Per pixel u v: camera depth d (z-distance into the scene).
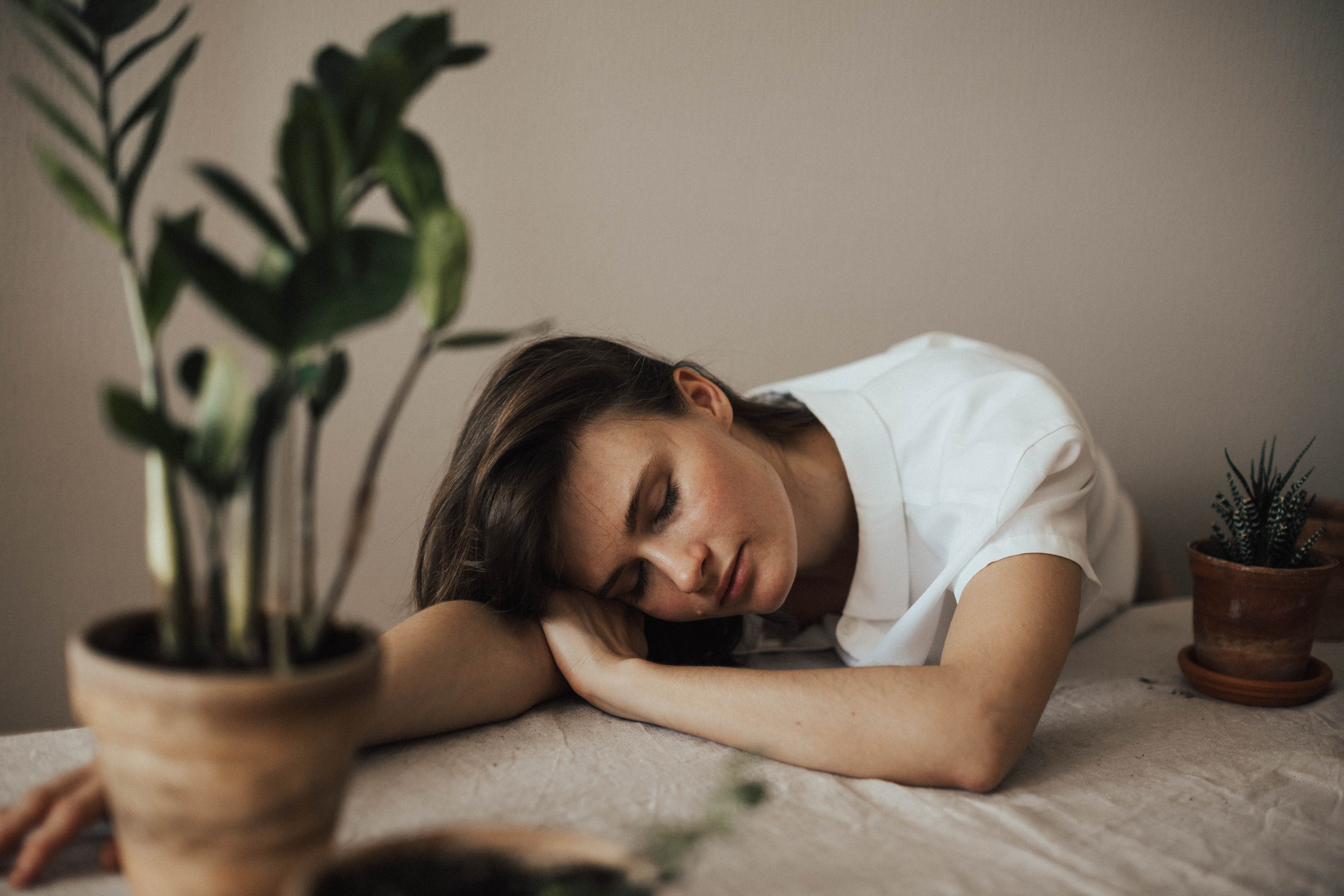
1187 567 1.75
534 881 0.33
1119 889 0.49
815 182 1.55
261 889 0.36
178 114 1.30
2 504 1.31
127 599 1.38
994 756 0.61
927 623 0.84
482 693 0.73
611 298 1.49
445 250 0.33
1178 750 0.70
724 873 0.49
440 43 0.38
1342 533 1.00
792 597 1.07
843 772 0.63
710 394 0.97
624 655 0.78
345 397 1.41
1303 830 0.57
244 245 1.34
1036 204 1.62
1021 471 0.82
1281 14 1.64
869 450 0.99
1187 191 1.66
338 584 0.38
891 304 1.60
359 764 0.65
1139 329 1.69
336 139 0.33
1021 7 1.57
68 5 0.40
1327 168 1.69
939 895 0.47
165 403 0.38
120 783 0.36
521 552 0.80
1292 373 1.73
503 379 0.90
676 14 1.46
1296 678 0.82
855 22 1.52
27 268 1.28
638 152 1.47
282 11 1.32
